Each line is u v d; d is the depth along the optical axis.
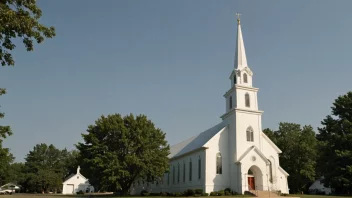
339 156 50.66
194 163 52.00
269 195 41.59
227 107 52.84
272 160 49.97
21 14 15.61
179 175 58.03
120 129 47.09
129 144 47.47
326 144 55.72
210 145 48.72
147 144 48.22
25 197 50.41
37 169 115.12
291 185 70.38
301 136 70.56
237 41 54.44
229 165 48.69
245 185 44.50
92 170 45.34
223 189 47.03
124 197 44.28
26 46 16.20
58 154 126.06
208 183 46.66
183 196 43.88
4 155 25.23
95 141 46.31
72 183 96.31
